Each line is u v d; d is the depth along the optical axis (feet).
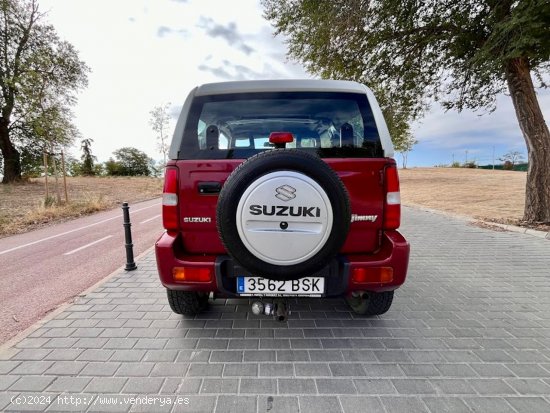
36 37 63.82
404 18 23.90
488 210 31.27
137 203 44.98
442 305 10.34
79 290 12.26
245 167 6.40
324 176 6.37
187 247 7.55
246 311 9.87
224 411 5.82
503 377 6.77
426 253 16.80
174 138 7.49
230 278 7.36
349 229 6.68
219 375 6.81
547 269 14.05
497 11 19.51
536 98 22.27
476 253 16.78
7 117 64.28
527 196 23.65
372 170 7.29
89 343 8.05
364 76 29.27
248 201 6.33
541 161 22.48
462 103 27.02
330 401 6.06
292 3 28.27
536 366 7.16
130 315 9.61
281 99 7.92
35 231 24.54
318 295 7.22
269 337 8.34
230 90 7.84
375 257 7.34
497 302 10.58
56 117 63.62
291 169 6.37
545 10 15.39
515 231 22.29
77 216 32.12
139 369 7.02
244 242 6.45
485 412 5.81
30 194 49.73
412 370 6.98
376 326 8.93
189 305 8.95
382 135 7.52
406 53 26.73
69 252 18.01
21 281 13.25
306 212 6.36
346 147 7.58
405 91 28.94
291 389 6.39
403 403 6.02
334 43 27.43
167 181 7.40
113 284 12.29
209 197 7.31
